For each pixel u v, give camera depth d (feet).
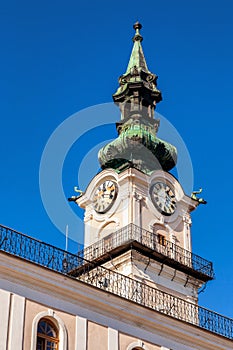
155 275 158.81
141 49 205.87
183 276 163.43
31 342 91.20
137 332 103.35
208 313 115.85
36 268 94.68
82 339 96.58
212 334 111.75
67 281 97.35
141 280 154.40
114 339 100.07
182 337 108.47
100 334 98.94
